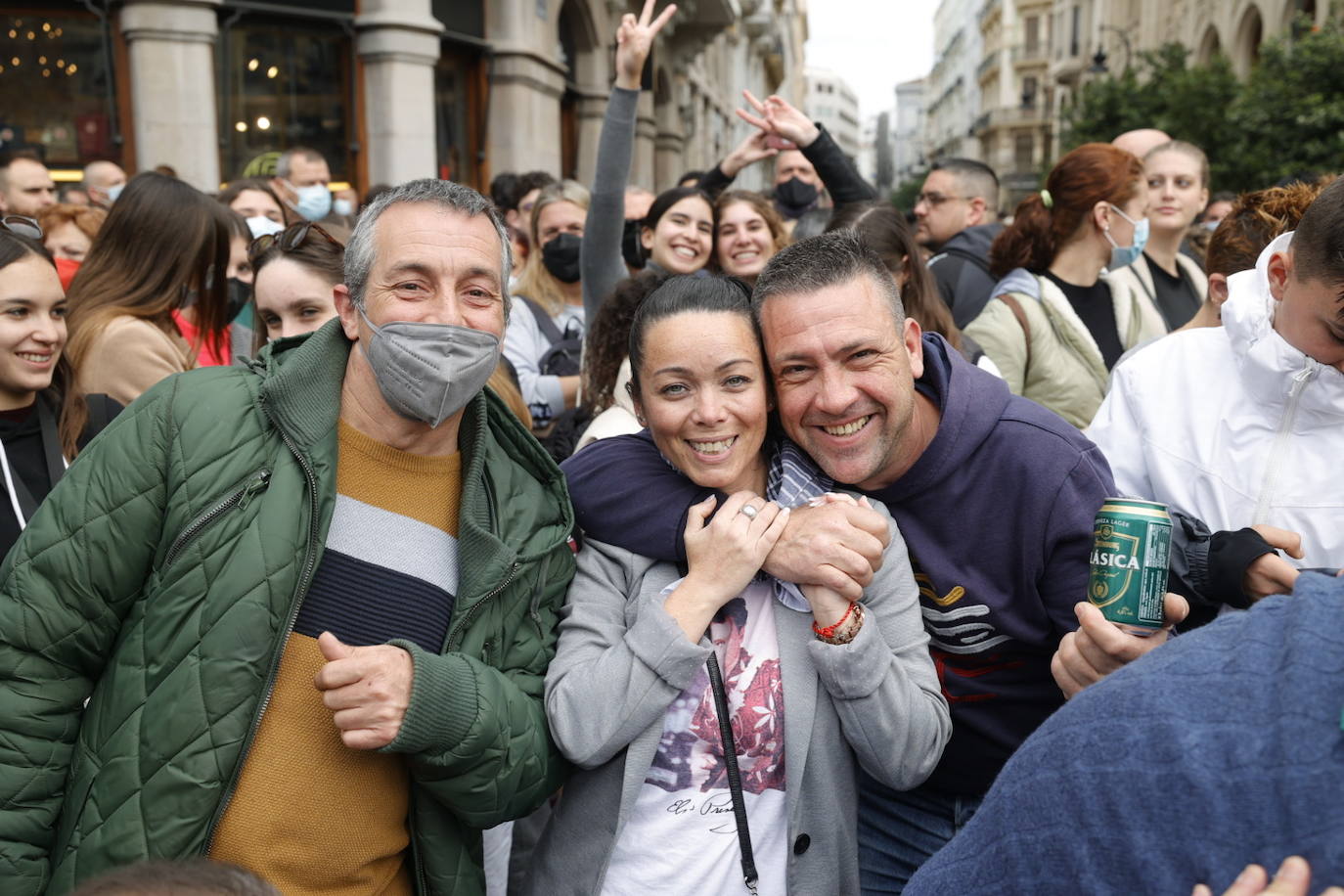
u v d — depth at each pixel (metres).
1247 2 20.69
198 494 1.56
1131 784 0.91
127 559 1.58
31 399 2.31
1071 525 1.78
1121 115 17.30
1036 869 0.96
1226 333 1.98
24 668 1.56
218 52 9.19
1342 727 0.83
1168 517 1.57
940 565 1.85
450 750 1.56
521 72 12.13
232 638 1.54
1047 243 3.39
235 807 1.58
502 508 1.74
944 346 1.93
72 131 8.80
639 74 3.77
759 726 1.69
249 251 2.73
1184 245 5.62
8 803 1.55
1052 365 3.16
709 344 1.67
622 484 1.80
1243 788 0.86
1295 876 0.80
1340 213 1.54
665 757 1.69
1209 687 0.92
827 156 3.76
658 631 1.61
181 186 2.99
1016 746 1.96
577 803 1.74
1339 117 11.45
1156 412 1.99
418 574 1.69
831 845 1.71
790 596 1.71
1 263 2.17
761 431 1.75
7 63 8.59
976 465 1.82
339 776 1.62
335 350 1.67
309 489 1.59
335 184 9.11
